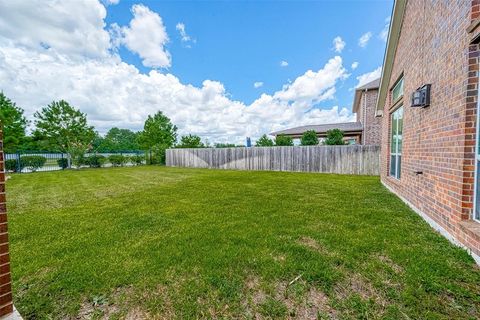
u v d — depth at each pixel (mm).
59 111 18781
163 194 6883
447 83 3268
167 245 3166
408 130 5066
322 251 2877
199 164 18547
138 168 18406
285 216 4363
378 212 4504
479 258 2465
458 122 2961
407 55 5266
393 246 2941
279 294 2078
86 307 1985
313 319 1777
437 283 2127
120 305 1996
